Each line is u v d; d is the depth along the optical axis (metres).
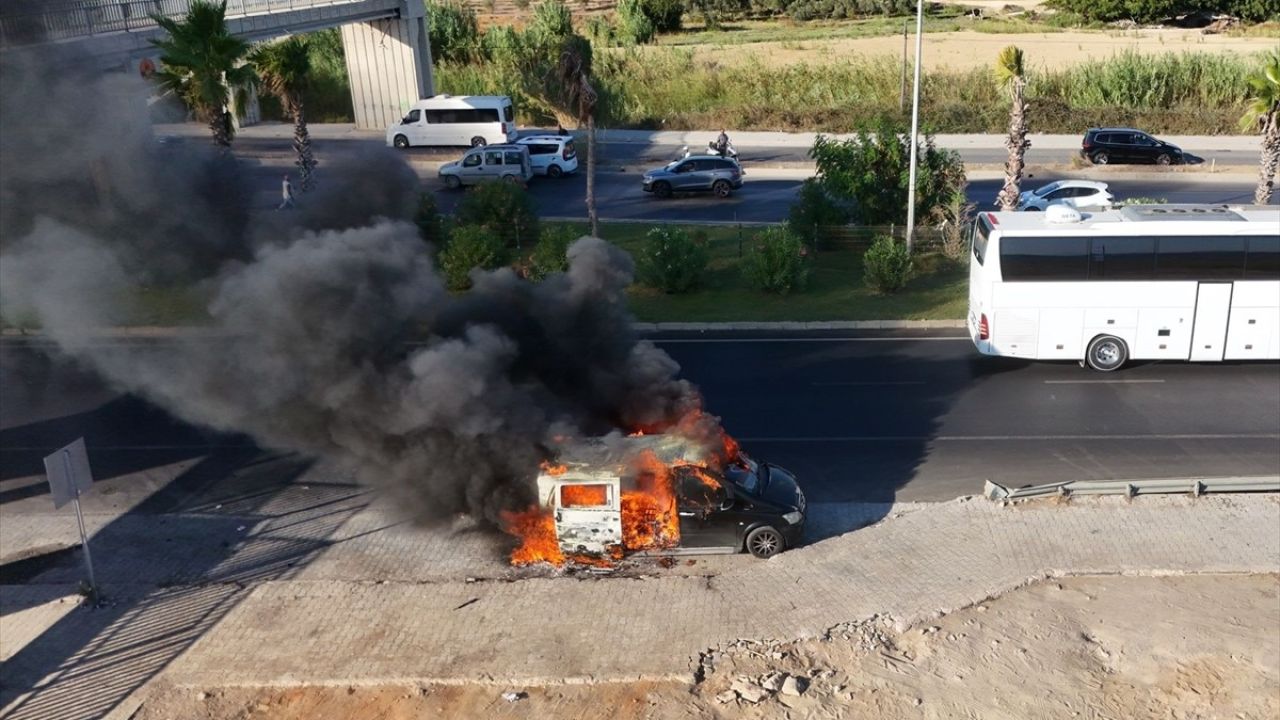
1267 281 21.11
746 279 27.86
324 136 48.81
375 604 13.73
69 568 14.98
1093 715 11.45
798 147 45.75
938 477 17.30
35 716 11.77
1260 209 22.05
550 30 57.06
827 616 13.22
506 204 30.56
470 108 44.62
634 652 12.55
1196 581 13.82
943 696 11.77
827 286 28.00
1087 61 57.28
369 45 48.38
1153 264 21.20
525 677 12.11
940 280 28.25
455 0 77.69
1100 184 33.53
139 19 30.84
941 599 13.52
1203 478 15.96
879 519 15.98
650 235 28.03
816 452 18.41
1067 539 14.86
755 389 21.44
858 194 30.72
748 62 58.00
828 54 61.38
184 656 12.75
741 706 11.61
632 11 70.94
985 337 21.98
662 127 50.22
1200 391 20.83
